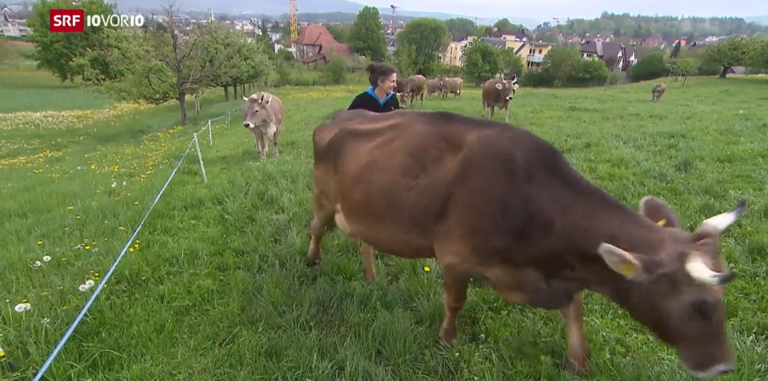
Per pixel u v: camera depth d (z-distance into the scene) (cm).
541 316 422
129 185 912
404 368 361
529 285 335
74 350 362
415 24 9250
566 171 329
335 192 441
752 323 394
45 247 564
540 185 323
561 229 313
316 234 507
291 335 393
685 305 271
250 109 1124
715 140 1137
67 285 455
